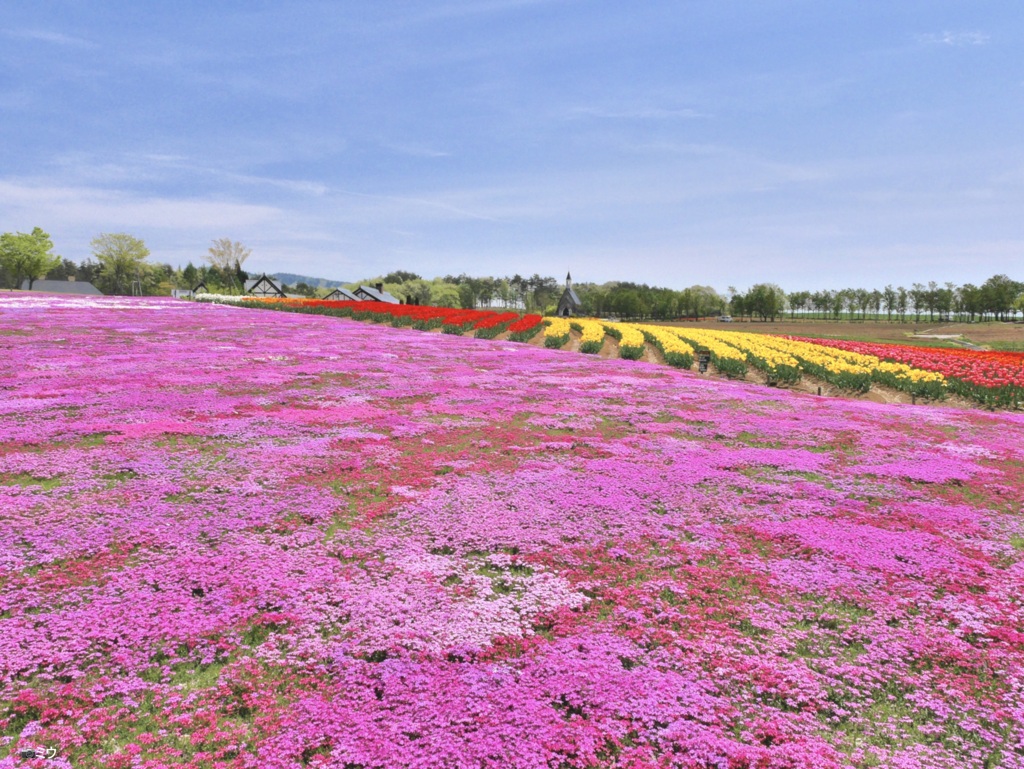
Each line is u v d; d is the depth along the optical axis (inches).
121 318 1676.9
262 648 243.3
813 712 219.3
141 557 310.2
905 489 470.0
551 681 226.1
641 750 193.9
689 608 285.9
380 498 414.6
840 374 1098.7
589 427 657.0
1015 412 938.1
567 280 4023.1
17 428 527.8
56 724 199.6
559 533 364.5
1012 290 5728.3
